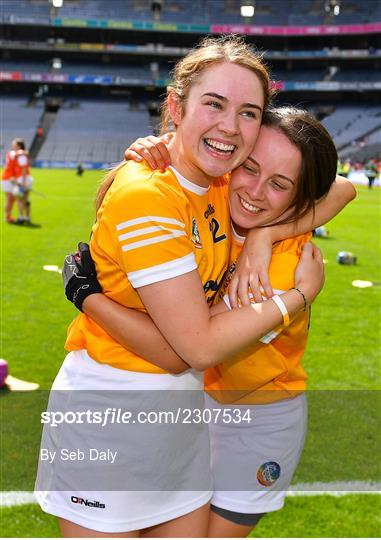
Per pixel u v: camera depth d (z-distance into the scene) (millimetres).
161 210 1962
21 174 14531
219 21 55844
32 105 53750
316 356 6129
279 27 53062
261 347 2387
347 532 3273
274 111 2275
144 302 2018
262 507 2586
